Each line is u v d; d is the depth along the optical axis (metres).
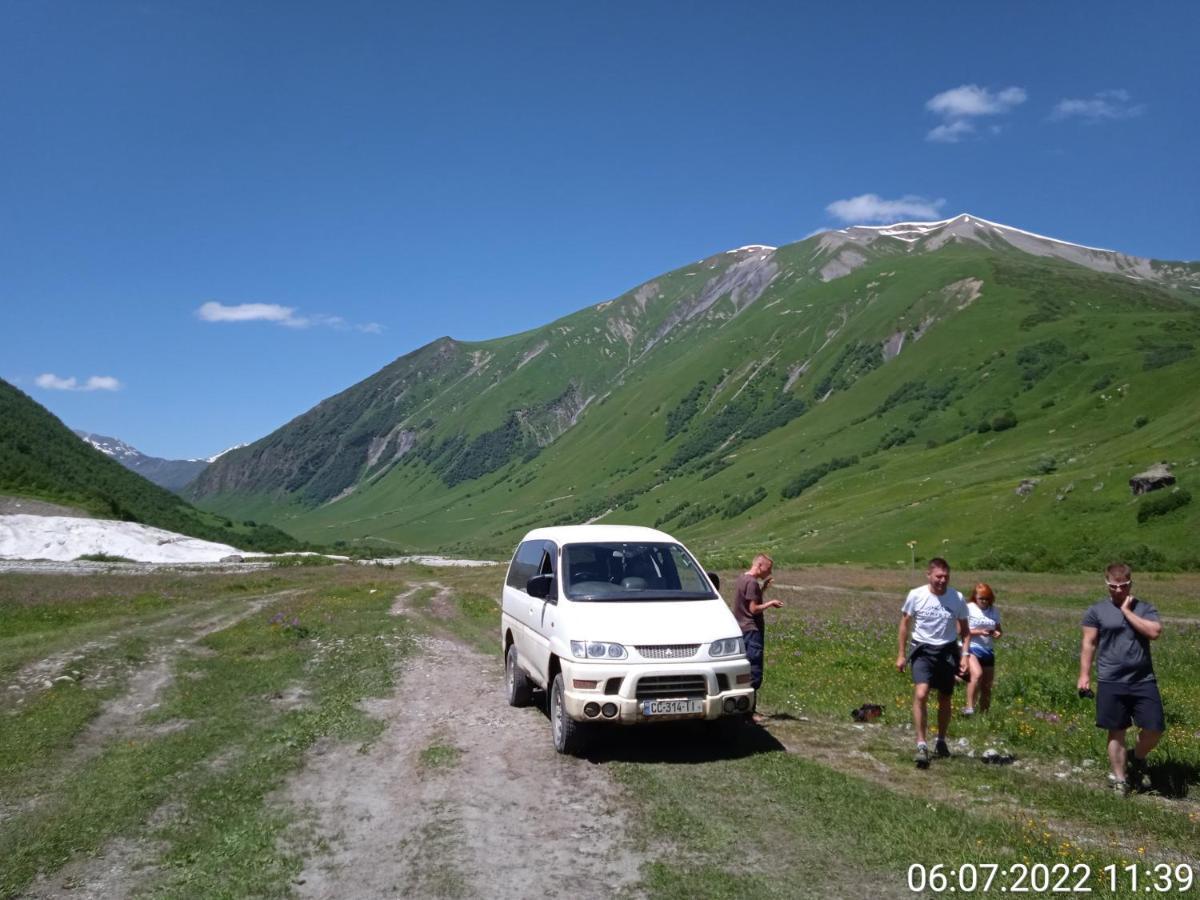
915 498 102.62
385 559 93.81
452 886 5.89
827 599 34.53
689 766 8.68
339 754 9.63
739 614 10.61
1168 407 114.06
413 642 19.00
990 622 11.30
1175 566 57.41
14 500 67.44
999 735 10.04
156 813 7.62
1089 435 117.06
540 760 9.12
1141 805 7.40
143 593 34.66
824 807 7.25
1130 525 66.31
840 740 9.81
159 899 5.78
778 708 11.59
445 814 7.44
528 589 10.49
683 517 174.12
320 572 55.56
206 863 6.40
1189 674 15.16
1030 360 174.75
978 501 85.38
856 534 86.31
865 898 5.52
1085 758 9.00
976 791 7.85
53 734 10.39
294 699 13.05
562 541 10.95
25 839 6.92
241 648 18.44
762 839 6.57
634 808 7.41
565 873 6.07
